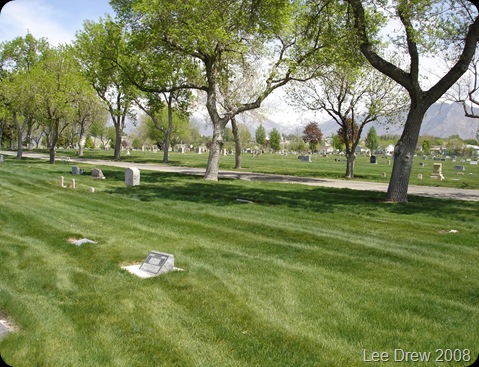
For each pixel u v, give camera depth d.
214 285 6.87
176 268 7.83
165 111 73.19
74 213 13.57
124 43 31.64
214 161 25.48
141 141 114.00
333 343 4.96
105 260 8.39
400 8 14.88
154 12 20.81
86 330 5.32
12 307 6.01
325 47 20.27
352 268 7.84
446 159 83.50
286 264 8.09
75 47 40.06
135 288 6.78
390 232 10.85
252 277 7.29
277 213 13.58
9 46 41.78
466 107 21.83
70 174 26.61
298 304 6.10
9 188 19.77
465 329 5.33
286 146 133.38
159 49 23.45
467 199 19.72
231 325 5.45
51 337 5.14
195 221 12.25
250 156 79.00
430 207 15.20
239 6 20.98
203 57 24.11
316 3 18.81
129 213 13.60
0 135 68.62
